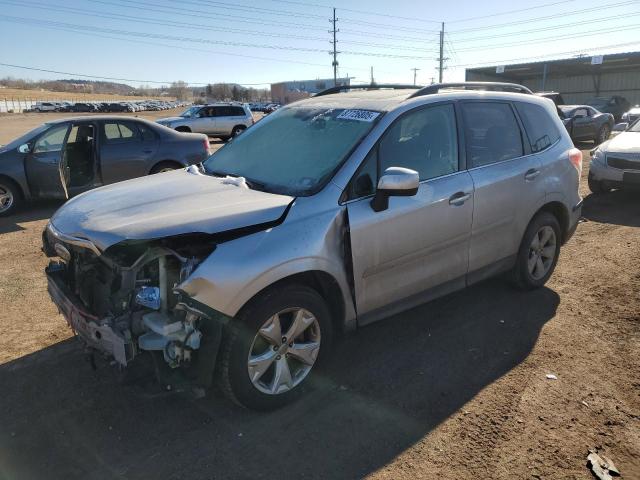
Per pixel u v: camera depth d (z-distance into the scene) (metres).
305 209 3.12
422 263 3.71
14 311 4.54
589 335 4.03
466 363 3.65
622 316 4.34
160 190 3.49
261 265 2.82
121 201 3.31
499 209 4.17
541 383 3.37
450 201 3.77
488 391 3.29
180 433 2.93
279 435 2.90
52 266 3.59
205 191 3.39
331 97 4.31
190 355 2.78
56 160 8.46
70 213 3.33
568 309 4.50
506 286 5.00
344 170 3.31
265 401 3.04
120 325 2.79
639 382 3.38
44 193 8.55
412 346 3.90
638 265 5.55
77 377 3.49
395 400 3.22
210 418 3.06
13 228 7.66
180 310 2.78
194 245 2.78
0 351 3.83
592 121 18.70
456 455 2.72
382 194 3.25
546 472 2.60
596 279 5.18
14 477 2.60
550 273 4.96
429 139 3.78
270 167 3.71
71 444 2.84
